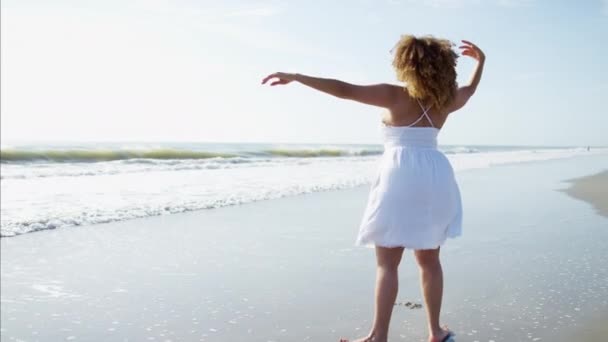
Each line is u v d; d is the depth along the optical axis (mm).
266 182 12805
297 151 34719
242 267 4461
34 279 4184
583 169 18391
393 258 2486
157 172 16453
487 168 19547
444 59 2418
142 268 4508
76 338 2934
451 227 2455
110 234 6098
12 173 15281
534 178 13859
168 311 3344
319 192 10688
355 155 37469
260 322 3076
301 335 2850
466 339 2623
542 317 2930
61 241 5691
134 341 2863
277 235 5945
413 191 2344
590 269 3977
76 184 12086
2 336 2977
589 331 2707
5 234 6012
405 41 2445
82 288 3926
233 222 6914
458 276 3859
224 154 28625
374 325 2496
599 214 6988
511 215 6969
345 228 6422
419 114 2443
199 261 4719
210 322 3107
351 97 2412
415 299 3357
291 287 3816
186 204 8562
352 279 4031
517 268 4066
